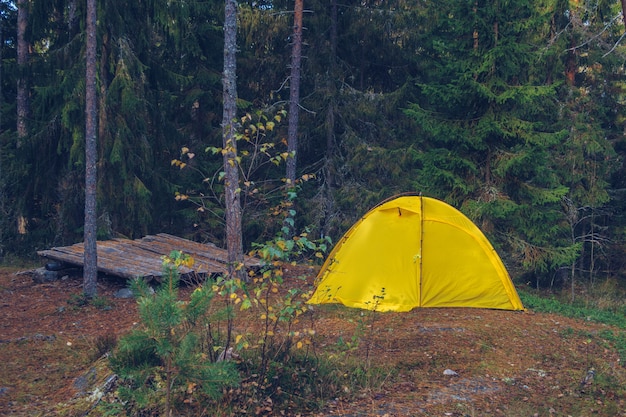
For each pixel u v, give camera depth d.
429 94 15.08
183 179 20.06
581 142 18.23
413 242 10.97
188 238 19.78
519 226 15.14
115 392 6.27
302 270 14.60
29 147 17.16
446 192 15.43
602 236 21.56
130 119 17.00
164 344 5.10
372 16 19.11
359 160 19.03
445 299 11.06
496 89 14.56
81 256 13.50
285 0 19.55
